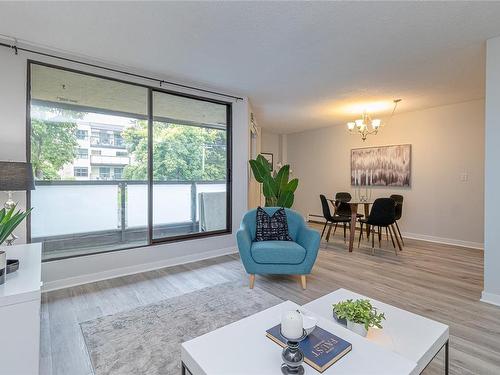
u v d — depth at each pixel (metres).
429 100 4.55
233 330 1.33
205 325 2.12
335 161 6.75
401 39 2.57
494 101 2.56
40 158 2.88
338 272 3.35
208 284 2.97
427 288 2.85
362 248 4.55
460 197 4.74
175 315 2.28
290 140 7.89
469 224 4.64
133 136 3.46
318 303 1.67
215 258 3.96
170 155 3.79
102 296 2.65
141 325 2.12
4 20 2.26
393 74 3.44
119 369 1.64
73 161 3.09
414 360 1.17
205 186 4.14
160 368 1.64
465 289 2.83
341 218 4.87
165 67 3.23
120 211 3.40
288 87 3.92
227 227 4.31
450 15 2.19
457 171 4.77
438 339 1.33
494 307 2.44
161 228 3.74
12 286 1.27
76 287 2.87
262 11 2.14
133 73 3.32
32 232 2.87
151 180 3.57
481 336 2.00
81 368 1.64
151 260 3.46
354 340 1.26
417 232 5.28
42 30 2.42
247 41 2.62
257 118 5.96
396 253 4.22
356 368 1.07
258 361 1.11
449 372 1.62
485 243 2.60
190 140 3.97
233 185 4.30
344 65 3.16
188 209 3.98
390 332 1.38
